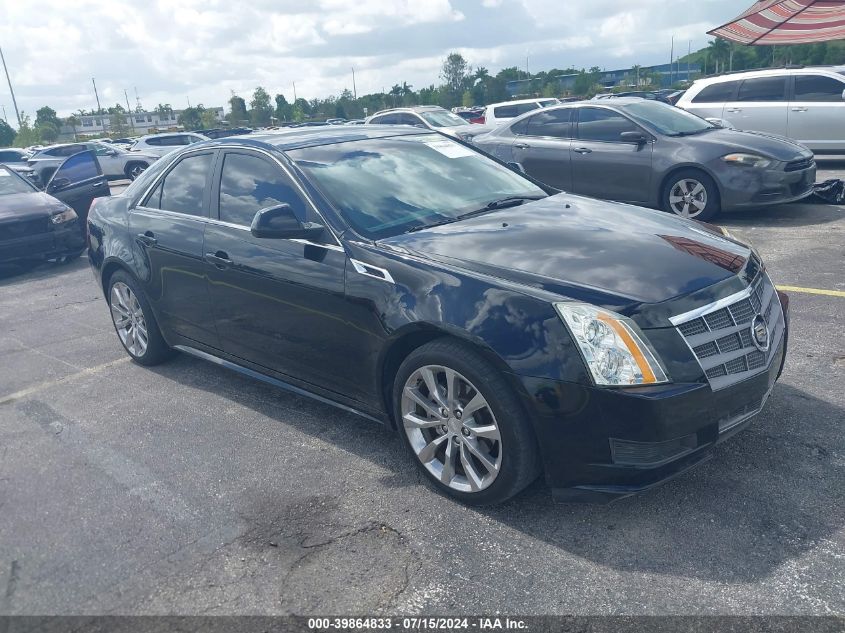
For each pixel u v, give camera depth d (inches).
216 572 112.7
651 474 110.8
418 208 151.9
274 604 104.7
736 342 117.2
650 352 108.4
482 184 169.2
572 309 111.0
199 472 144.8
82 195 408.8
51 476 147.4
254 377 170.6
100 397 188.9
